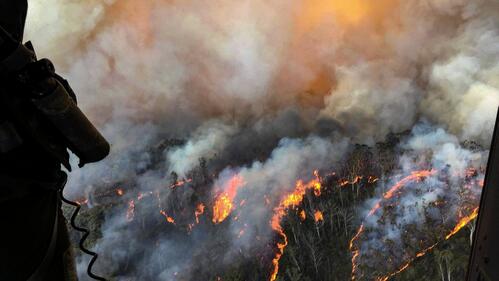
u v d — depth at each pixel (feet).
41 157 5.67
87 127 6.23
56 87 5.62
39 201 5.63
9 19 5.43
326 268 122.21
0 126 5.19
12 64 5.25
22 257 5.38
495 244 7.20
